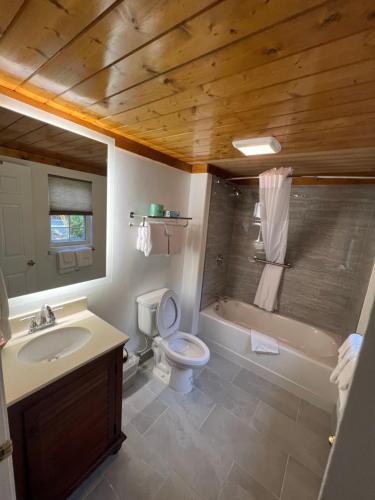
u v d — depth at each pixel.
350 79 0.82
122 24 0.66
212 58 0.78
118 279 1.93
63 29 0.70
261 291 2.90
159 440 1.58
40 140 1.30
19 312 1.34
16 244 1.29
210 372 2.31
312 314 2.67
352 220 2.35
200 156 2.14
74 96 1.16
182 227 2.32
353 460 0.57
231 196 3.00
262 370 2.29
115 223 1.81
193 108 1.18
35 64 0.90
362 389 0.54
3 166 1.19
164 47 0.75
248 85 0.93
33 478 1.00
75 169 1.49
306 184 2.58
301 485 1.38
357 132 1.30
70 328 1.44
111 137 1.64
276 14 0.58
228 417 1.81
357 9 0.54
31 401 0.94
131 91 1.06
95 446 1.30
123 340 1.32
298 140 1.51
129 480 1.33
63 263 1.53
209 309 2.88
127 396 1.93
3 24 0.69
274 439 1.66
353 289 2.35
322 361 2.01
